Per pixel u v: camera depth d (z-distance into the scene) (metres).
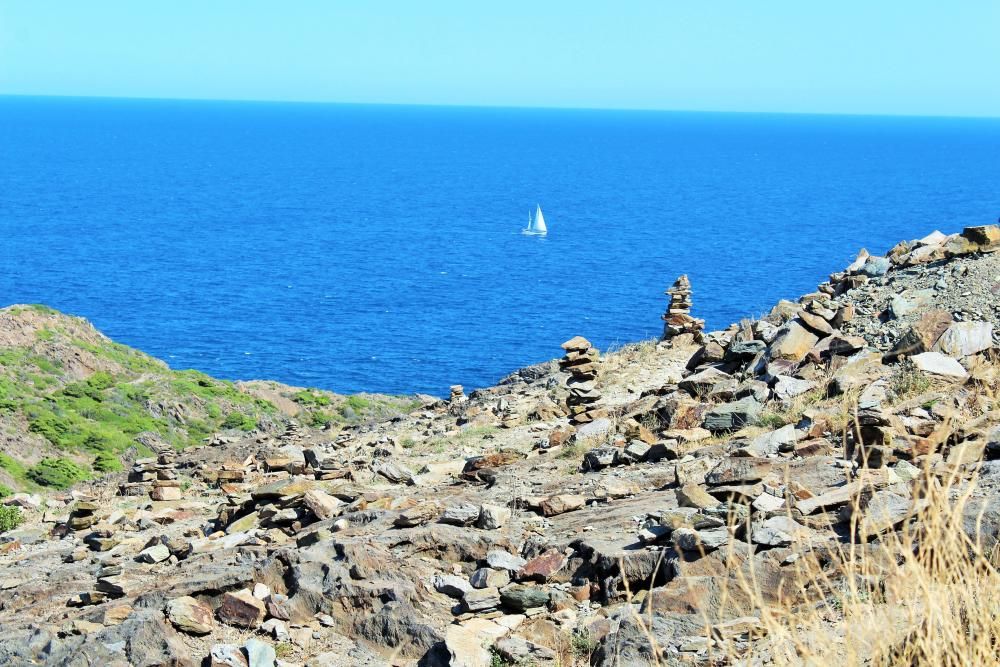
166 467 27.16
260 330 128.50
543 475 19.00
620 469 17.89
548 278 172.25
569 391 28.38
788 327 23.05
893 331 22.08
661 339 32.91
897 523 10.41
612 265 186.62
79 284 160.88
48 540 21.16
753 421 18.83
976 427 13.70
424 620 12.16
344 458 25.12
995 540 9.33
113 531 20.22
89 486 30.12
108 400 56.25
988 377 16.72
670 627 10.15
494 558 13.46
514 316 138.62
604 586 12.23
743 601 10.31
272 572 13.52
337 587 12.84
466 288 162.12
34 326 64.44
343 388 100.50
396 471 21.61
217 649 11.60
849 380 19.16
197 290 158.50
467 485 19.73
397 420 32.19
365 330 129.12
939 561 6.17
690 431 18.94
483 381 103.38
